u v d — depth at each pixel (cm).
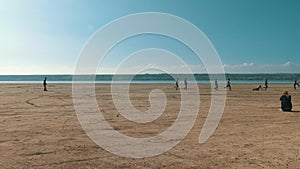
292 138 1128
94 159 864
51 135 1165
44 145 1007
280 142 1065
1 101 2514
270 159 860
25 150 943
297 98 2953
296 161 841
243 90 4275
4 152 917
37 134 1179
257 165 807
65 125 1382
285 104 1931
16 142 1045
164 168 788
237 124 1439
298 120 1556
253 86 5625
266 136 1165
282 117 1661
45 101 2525
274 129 1309
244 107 2147
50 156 883
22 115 1692
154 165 813
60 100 2625
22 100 2609
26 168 775
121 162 840
